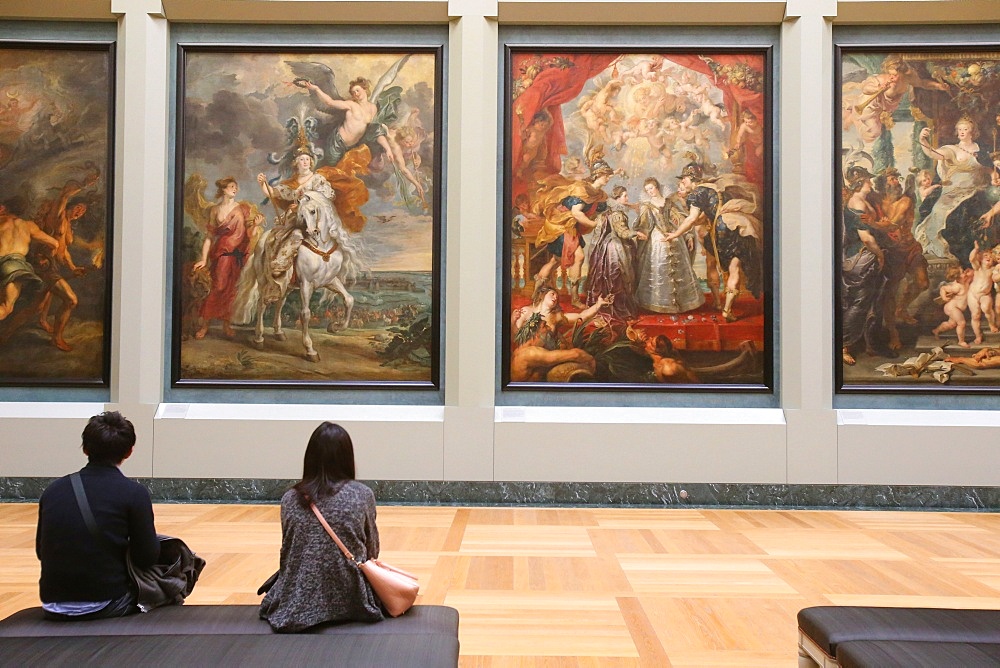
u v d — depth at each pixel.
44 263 12.09
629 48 12.16
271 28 12.27
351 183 12.20
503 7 11.95
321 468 4.77
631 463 11.62
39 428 11.68
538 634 5.81
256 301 12.13
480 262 11.85
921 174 11.95
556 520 10.42
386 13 12.03
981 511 11.26
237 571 7.56
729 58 12.16
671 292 12.04
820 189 11.76
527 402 12.03
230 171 12.19
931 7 11.68
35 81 12.19
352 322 12.14
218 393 12.10
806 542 9.12
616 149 12.16
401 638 3.94
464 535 9.42
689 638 5.74
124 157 11.91
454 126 12.04
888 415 11.70
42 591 4.45
